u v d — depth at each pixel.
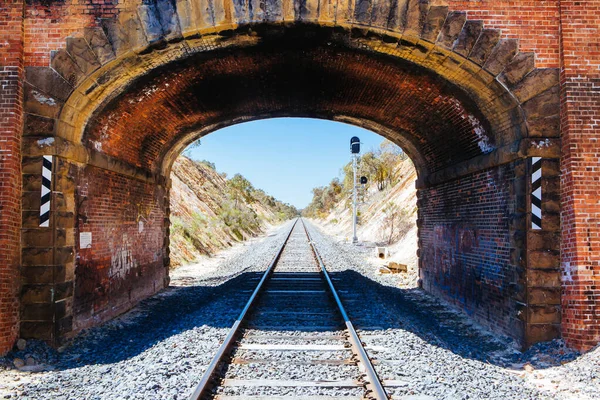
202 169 54.94
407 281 15.09
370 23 7.54
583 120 7.34
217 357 5.98
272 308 10.00
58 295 7.49
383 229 31.84
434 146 11.58
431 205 12.91
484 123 8.74
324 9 7.51
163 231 13.79
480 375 6.07
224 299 11.02
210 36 7.79
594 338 7.02
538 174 7.44
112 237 9.81
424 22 7.58
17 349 7.18
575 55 7.46
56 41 7.59
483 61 7.59
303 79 10.22
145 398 4.98
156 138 11.61
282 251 24.33
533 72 7.57
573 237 7.19
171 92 9.60
